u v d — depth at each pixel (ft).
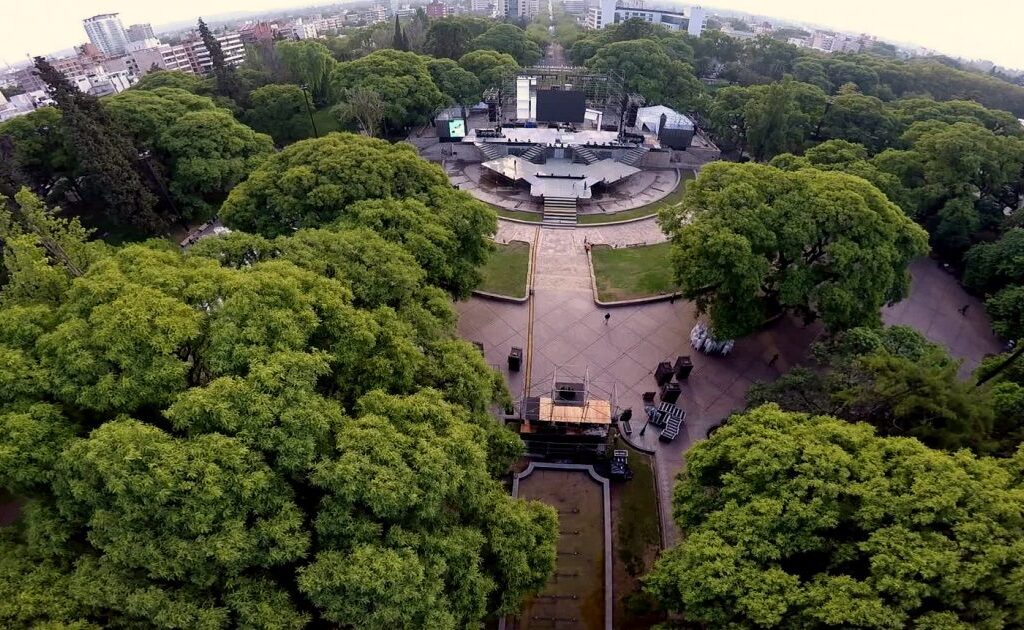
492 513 70.90
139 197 164.45
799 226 120.16
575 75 304.71
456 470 62.95
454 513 67.87
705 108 279.69
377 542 57.16
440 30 349.00
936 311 159.74
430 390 74.28
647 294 154.20
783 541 63.31
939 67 349.61
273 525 54.75
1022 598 52.29
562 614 85.56
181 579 53.57
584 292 156.15
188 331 69.00
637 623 85.15
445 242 111.04
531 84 307.78
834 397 93.45
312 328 73.46
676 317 148.05
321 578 53.06
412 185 128.26
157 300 71.87
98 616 54.13
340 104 241.35
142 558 52.47
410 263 97.86
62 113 157.58
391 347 78.64
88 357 65.31
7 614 51.62
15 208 141.90
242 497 55.06
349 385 75.00
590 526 97.66
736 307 124.36
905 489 63.87
